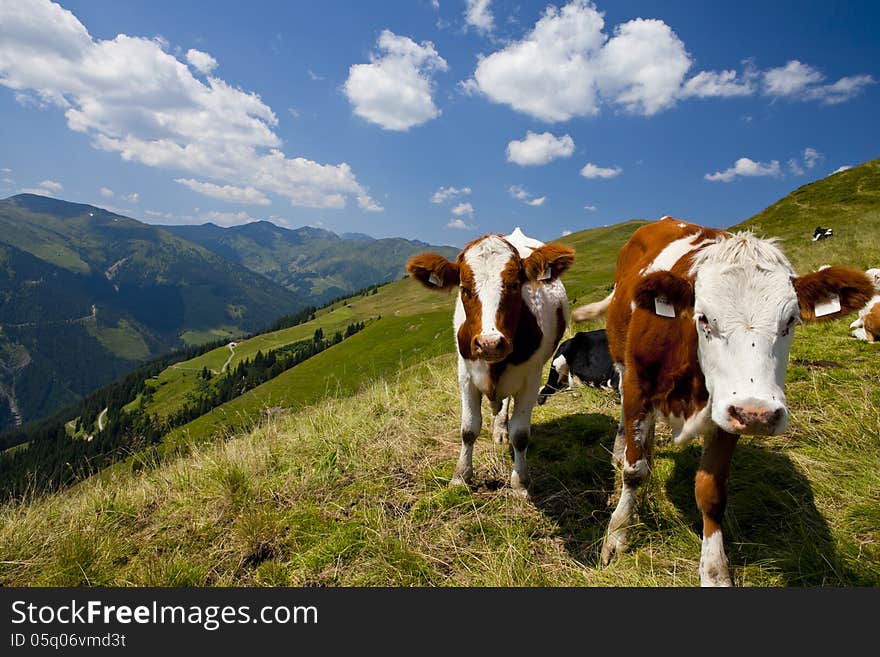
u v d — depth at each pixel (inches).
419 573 154.8
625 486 159.2
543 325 201.5
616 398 273.9
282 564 164.2
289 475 220.1
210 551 176.1
